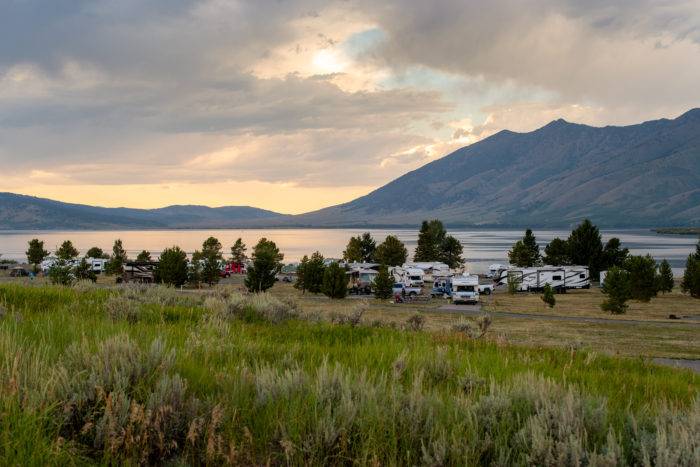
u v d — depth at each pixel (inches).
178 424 162.1
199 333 305.0
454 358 331.0
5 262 3934.5
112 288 644.7
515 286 2871.6
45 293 533.6
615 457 146.3
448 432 169.2
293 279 3715.6
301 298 2522.1
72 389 165.2
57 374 172.7
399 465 151.9
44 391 158.2
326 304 2188.7
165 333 295.9
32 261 3654.0
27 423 142.3
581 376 335.6
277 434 164.4
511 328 1531.7
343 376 219.6
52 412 157.5
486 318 589.6
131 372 184.4
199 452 156.1
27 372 174.7
